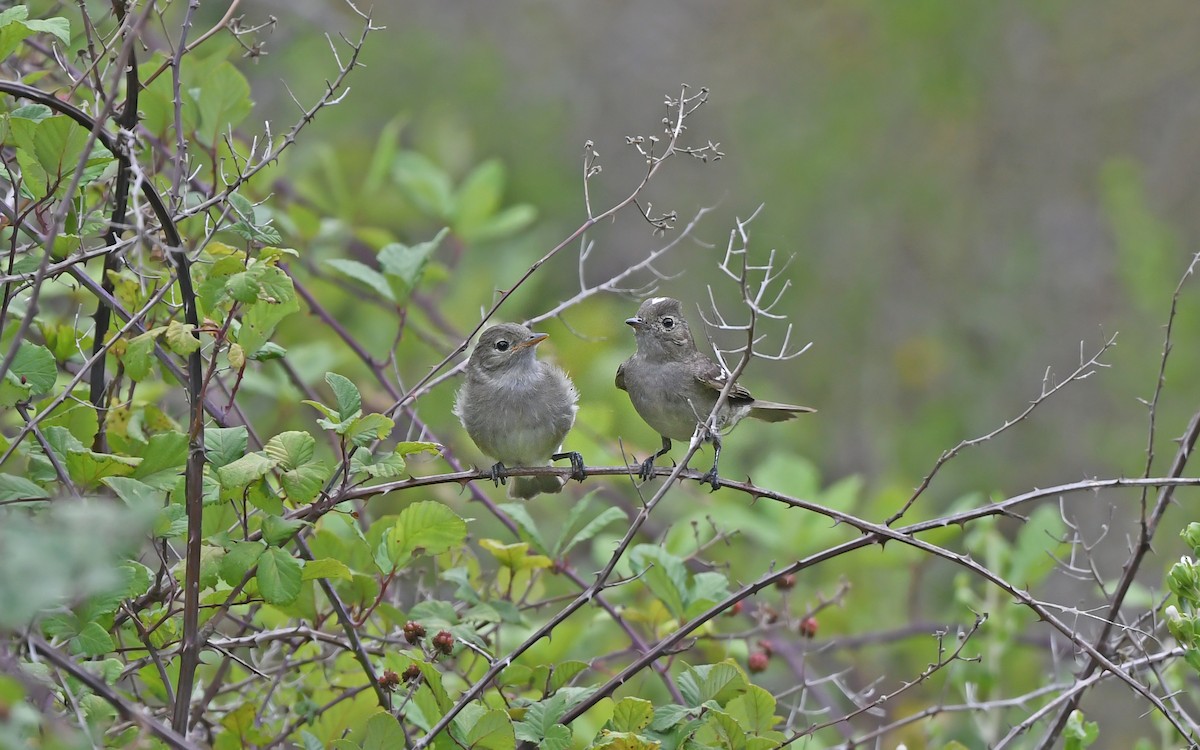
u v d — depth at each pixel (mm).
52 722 5848
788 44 25344
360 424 7629
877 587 15383
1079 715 9047
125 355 7434
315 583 9227
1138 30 25734
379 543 9625
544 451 11758
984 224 24859
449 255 18297
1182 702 12242
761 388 20031
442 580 10969
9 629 5961
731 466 16547
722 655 11164
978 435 22031
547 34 25266
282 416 13312
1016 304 24062
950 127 24625
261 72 18719
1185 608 8594
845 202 23922
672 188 23969
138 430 9406
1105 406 22312
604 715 11117
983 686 11180
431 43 23359
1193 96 25688
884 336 23750
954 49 24203
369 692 9562
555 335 16484
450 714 7477
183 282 7395
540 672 9180
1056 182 25219
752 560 15094
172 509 7820
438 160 20516
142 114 10180
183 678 7148
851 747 9570
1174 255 21281
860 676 14797
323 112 19188
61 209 6277
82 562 5156
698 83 25203
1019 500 8297
